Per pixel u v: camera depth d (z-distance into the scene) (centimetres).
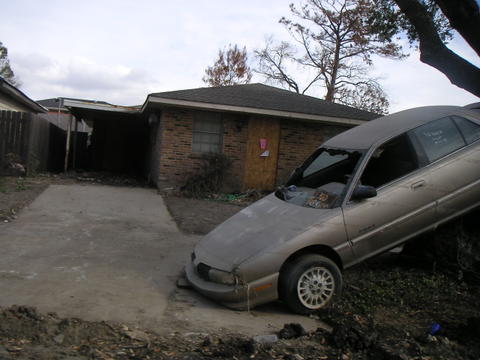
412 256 671
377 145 565
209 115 1416
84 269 594
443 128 596
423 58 559
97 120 1997
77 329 393
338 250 514
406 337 427
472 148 591
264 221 550
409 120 603
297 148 1482
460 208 575
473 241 605
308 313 494
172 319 456
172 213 1023
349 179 544
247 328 446
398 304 526
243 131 1439
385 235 539
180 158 1393
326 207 532
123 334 399
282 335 418
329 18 2992
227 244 531
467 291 560
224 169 1385
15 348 337
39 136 1488
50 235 748
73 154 1955
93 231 800
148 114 1677
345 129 1519
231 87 1594
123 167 2023
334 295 506
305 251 511
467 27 500
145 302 497
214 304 509
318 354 379
